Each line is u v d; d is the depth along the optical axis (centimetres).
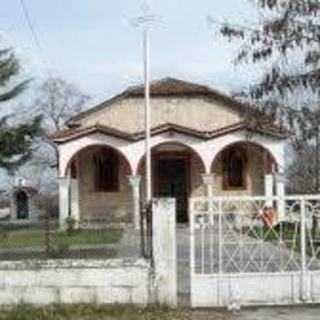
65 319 1436
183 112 4734
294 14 1722
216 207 1581
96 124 4462
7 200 6700
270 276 1531
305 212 1546
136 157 4412
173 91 4728
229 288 1521
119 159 4703
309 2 1714
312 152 3522
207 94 4722
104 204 4694
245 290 1525
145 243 1555
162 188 4666
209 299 1516
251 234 1546
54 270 1512
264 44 1759
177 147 4609
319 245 1548
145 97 4203
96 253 1620
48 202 6225
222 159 4681
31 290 1512
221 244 1528
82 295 1509
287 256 1545
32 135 4684
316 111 1811
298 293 1536
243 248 1540
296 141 1909
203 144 4394
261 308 1510
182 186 4675
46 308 1490
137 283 1511
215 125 4697
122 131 4503
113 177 4716
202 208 1561
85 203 4697
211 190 4400
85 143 4409
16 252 1602
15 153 4619
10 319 1439
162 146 4559
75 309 1481
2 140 4541
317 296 1536
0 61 4603
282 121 1838
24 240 1744
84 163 4709
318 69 1738
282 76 1762
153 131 4394
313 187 4488
